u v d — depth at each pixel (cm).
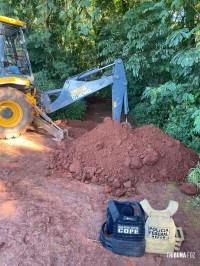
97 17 1020
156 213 343
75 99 719
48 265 327
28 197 446
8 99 644
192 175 494
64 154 567
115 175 500
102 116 1004
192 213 421
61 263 331
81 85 708
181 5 652
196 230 387
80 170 514
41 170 529
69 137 684
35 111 705
